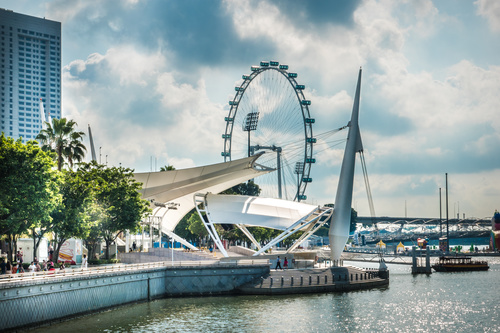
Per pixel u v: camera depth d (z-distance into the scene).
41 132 95.00
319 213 118.38
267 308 75.44
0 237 75.38
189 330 61.66
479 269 145.00
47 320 59.25
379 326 66.06
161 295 84.31
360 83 118.69
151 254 102.12
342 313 73.00
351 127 117.19
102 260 95.50
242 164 119.25
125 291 75.00
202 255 106.31
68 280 62.25
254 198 119.94
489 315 73.75
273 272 94.19
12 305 53.97
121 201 95.56
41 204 68.56
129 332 59.69
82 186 83.25
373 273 105.25
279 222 113.31
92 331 58.91
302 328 63.78
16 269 67.00
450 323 68.56
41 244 89.69
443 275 132.00
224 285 88.81
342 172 115.88
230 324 65.06
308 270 98.31
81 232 82.38
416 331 64.19
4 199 67.12
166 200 123.75
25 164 68.81
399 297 88.31
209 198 118.38
